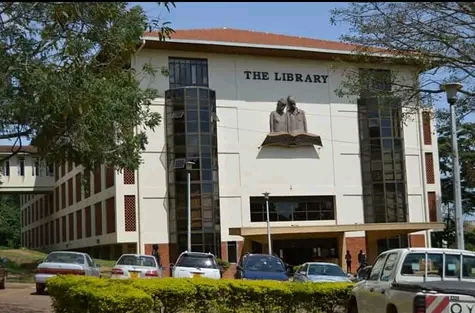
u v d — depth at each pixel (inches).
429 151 2048.5
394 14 574.9
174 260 1761.8
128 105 587.8
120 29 506.6
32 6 451.8
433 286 382.6
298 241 1902.1
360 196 1980.8
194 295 533.0
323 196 1953.7
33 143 562.6
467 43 569.0
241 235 1711.4
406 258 430.3
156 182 1795.0
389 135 1984.5
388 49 601.3
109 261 1736.0
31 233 3459.6
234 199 1861.5
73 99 486.9
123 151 612.7
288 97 1947.6
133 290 431.2
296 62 1975.9
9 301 759.1
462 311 357.4
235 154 1881.2
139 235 1760.6
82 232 2230.6
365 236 1955.0
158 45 1802.4
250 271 808.3
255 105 1920.5
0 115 510.9
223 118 1882.4
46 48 487.5
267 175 1903.3
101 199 1953.7
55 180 2728.8
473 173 1699.1
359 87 656.4
